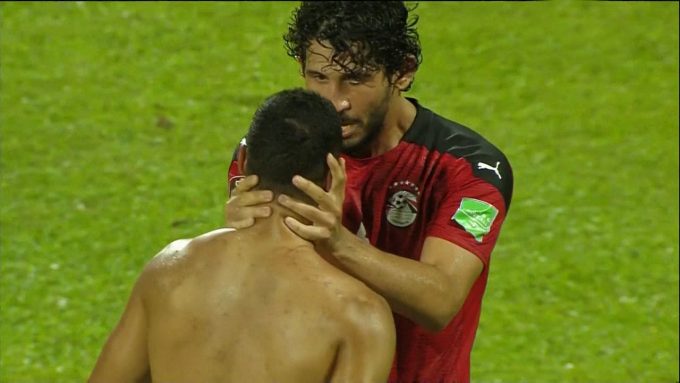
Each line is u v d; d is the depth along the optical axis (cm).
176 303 1328
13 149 3969
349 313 1312
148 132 4100
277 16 4809
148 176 3856
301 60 1491
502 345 3078
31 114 4175
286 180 1341
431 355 1662
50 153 3962
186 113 4219
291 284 1317
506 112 4300
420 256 1600
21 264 3372
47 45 4591
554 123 4244
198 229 3578
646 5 4975
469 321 1658
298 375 1299
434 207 1586
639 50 4697
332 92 1472
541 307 3259
